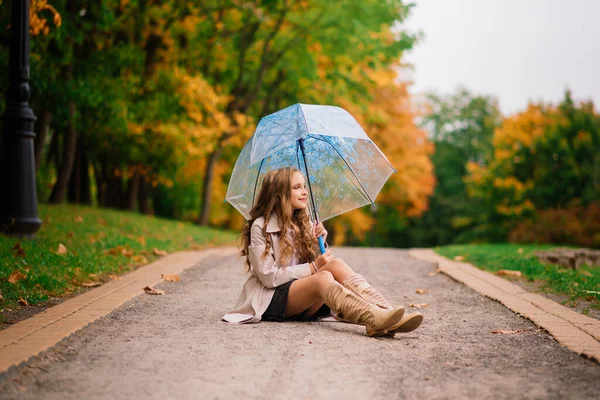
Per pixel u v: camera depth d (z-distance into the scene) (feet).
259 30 69.15
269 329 18.08
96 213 54.54
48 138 86.84
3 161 32.68
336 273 18.78
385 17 66.44
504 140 114.21
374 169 19.99
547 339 17.24
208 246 51.42
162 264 34.04
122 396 12.14
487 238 117.29
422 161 115.75
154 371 13.80
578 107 111.86
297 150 20.04
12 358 13.85
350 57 68.90
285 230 18.95
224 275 31.53
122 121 56.80
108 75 54.13
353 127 18.92
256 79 75.82
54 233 36.99
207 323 19.06
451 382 13.12
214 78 75.20
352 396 12.19
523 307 21.84
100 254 32.89
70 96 45.01
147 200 84.58
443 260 41.34
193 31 65.00
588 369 14.16
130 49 55.98
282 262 19.02
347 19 65.72
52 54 45.60
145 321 19.31
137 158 69.92
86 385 12.80
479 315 21.20
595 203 84.43
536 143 108.37
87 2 46.93
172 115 64.85
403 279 31.60
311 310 19.24
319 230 19.27
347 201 20.10
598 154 101.30
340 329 18.24
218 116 65.82
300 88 78.33
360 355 15.29
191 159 76.18
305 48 68.90
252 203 19.97
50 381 13.03
